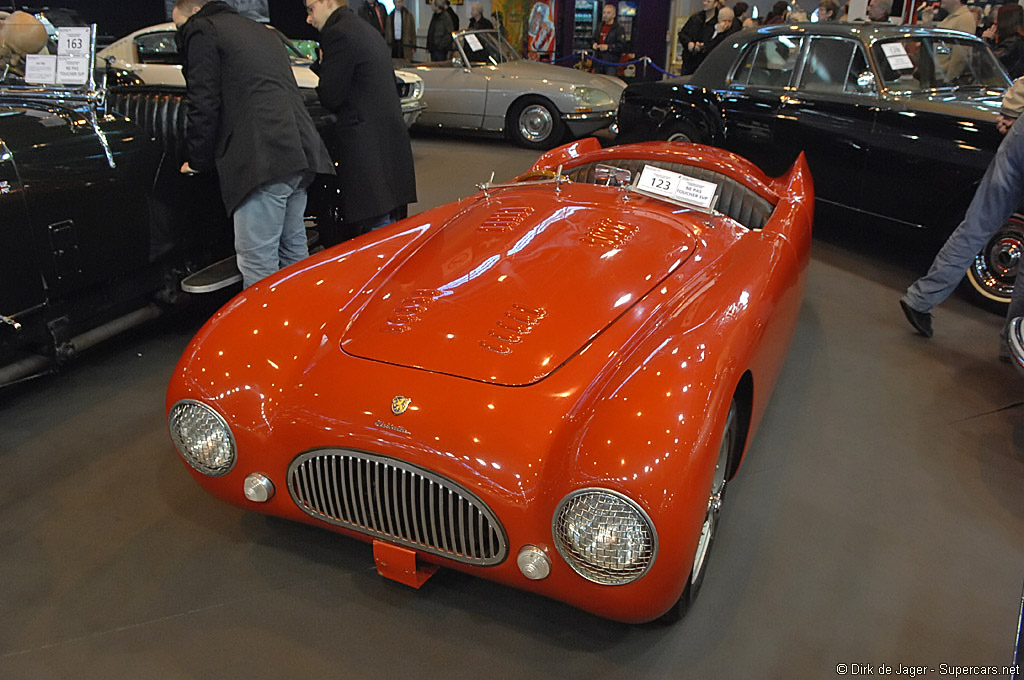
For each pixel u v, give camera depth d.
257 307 1.95
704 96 5.25
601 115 7.29
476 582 1.94
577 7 12.19
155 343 3.30
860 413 2.80
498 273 2.02
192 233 3.24
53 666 1.66
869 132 4.20
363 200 3.80
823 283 4.15
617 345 1.74
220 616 1.81
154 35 6.63
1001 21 5.91
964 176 3.77
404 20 9.36
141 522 2.14
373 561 2.01
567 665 1.69
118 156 2.82
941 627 1.81
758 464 2.47
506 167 6.68
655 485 1.40
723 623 1.81
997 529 2.18
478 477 1.50
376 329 1.85
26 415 2.69
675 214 2.45
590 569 1.45
